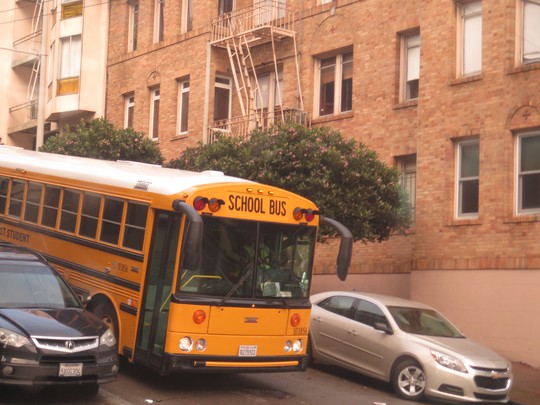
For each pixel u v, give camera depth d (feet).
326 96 77.51
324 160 57.52
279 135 59.06
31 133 128.36
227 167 59.11
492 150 60.18
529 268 57.36
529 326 57.06
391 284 68.90
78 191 45.52
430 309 49.06
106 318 41.70
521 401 45.52
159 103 94.99
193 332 37.70
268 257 40.14
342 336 48.62
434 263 63.00
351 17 74.28
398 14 70.23
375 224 59.41
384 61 71.00
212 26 87.30
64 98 105.40
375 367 46.34
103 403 36.60
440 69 64.08
